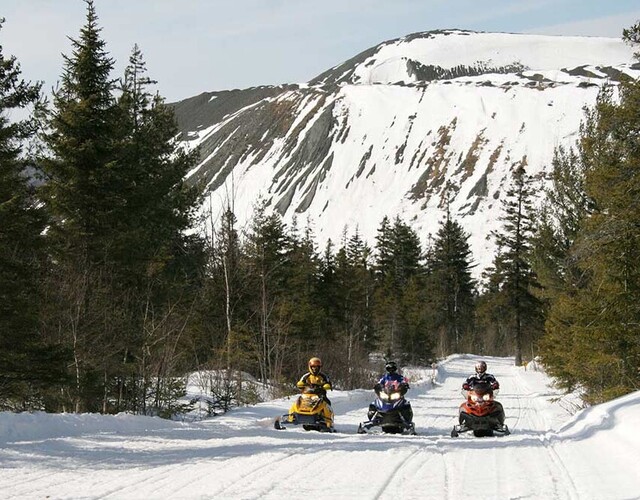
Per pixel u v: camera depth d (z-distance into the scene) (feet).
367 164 638.94
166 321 75.51
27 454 31.37
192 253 112.27
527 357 216.95
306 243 204.23
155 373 71.15
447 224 283.38
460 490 24.63
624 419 39.52
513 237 200.75
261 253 105.91
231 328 91.50
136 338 69.15
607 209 62.85
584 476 27.37
